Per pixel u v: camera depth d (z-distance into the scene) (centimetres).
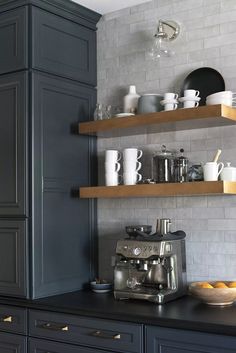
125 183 310
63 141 323
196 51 309
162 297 275
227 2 298
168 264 284
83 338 271
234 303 275
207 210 302
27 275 297
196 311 256
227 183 265
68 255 323
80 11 333
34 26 304
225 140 296
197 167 288
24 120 301
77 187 333
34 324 292
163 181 296
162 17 325
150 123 293
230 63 296
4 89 312
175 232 300
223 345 225
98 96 351
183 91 310
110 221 344
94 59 352
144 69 332
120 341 257
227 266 294
